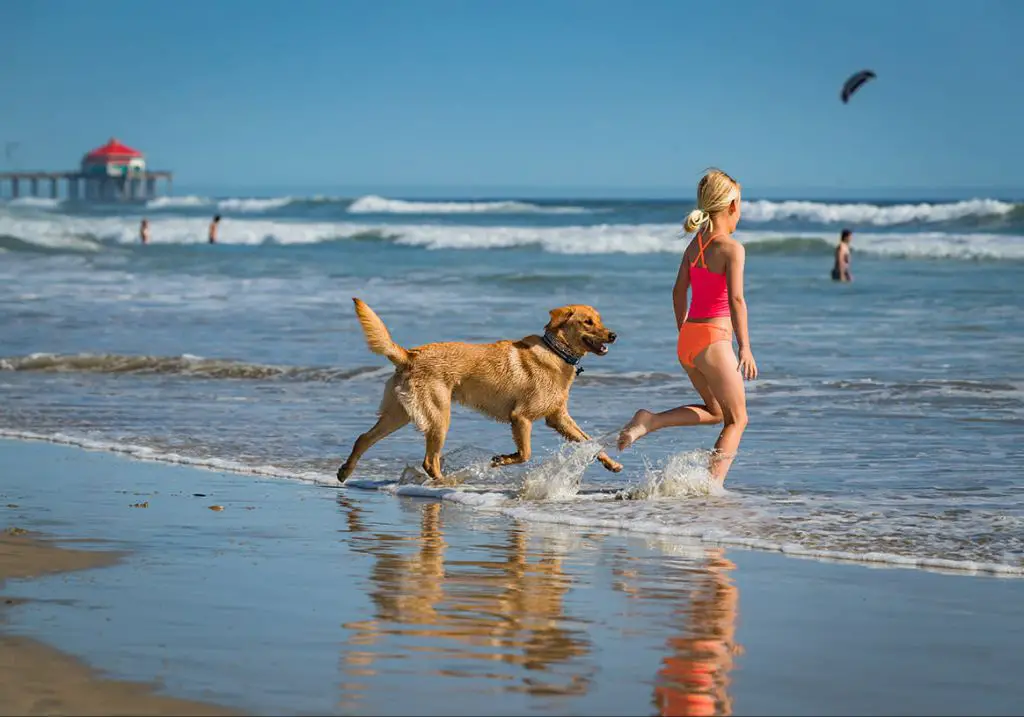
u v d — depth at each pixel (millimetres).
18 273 40156
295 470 11602
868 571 7570
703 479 10211
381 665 5492
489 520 9266
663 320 27125
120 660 5512
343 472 10914
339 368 19125
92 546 8047
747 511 9453
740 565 7703
